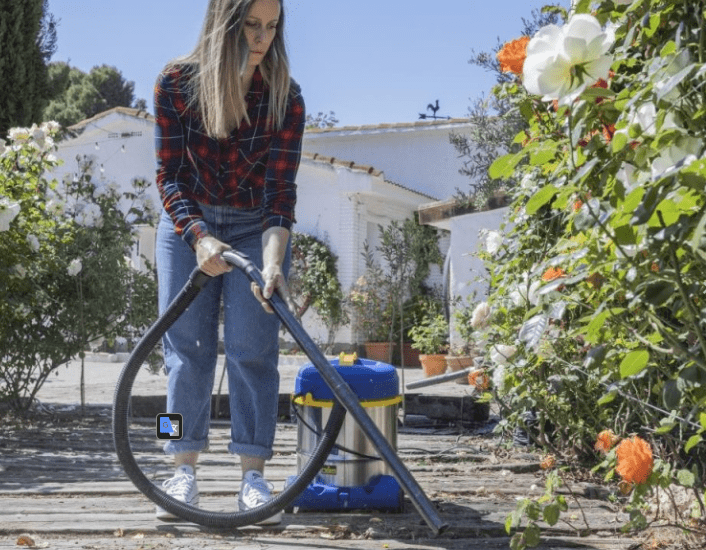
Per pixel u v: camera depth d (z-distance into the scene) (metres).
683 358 1.56
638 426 3.27
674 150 1.35
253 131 2.67
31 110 11.56
